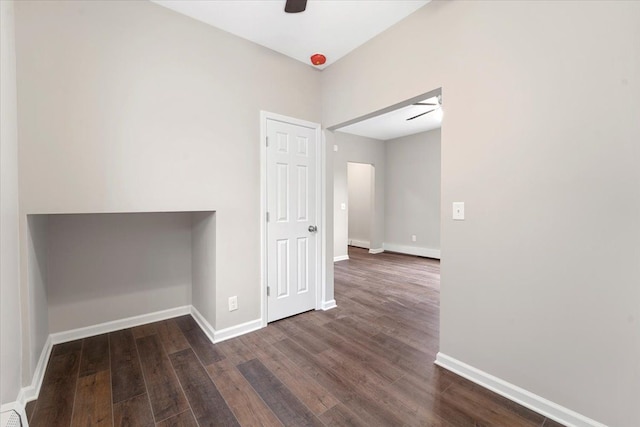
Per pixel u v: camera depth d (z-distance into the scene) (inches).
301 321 109.7
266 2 82.0
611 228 53.2
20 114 64.4
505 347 67.7
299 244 115.6
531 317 63.5
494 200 68.7
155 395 66.9
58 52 69.0
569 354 58.5
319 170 121.0
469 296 74.1
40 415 60.3
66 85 69.9
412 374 76.2
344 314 117.2
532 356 63.5
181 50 86.4
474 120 71.7
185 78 87.1
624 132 51.4
